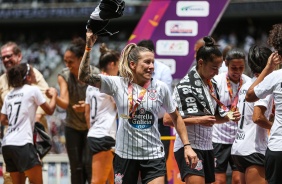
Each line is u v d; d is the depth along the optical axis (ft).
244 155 21.85
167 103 19.69
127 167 19.25
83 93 28.89
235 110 21.85
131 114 19.13
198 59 21.47
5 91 28.27
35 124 26.78
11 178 27.02
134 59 19.29
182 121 20.04
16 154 25.70
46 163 34.47
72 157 29.25
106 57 26.76
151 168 19.16
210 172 21.75
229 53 24.57
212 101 21.75
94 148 26.66
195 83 21.47
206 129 21.45
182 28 33.22
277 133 18.72
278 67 21.16
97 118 26.76
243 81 24.75
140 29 33.60
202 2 32.96
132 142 19.19
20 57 29.01
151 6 33.50
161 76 27.63
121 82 19.39
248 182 21.89
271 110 21.59
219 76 24.93
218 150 25.04
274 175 18.81
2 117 26.55
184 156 20.48
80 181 29.30
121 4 18.34
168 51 33.30
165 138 28.40
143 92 19.25
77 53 28.25
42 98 26.05
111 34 18.78
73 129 29.19
